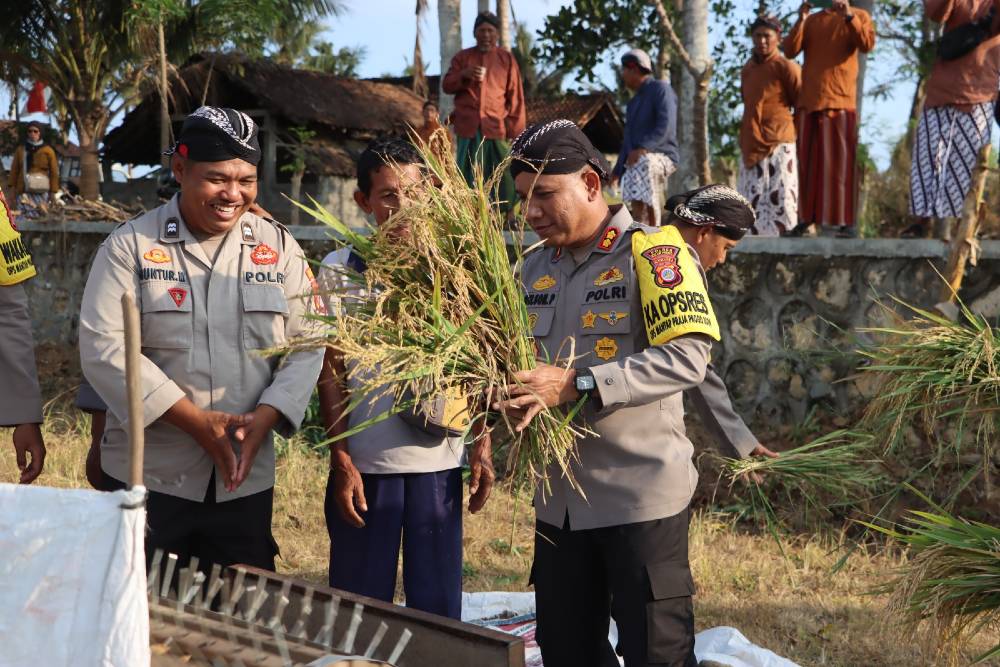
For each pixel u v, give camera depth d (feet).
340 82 61.77
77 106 54.39
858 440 12.68
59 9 52.49
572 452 8.19
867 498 13.29
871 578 14.96
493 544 16.87
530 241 19.17
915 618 9.28
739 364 20.44
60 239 31.22
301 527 17.69
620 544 8.51
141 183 60.80
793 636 13.17
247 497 9.13
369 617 6.42
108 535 4.75
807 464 11.45
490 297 7.71
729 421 10.39
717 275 20.68
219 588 6.78
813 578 15.15
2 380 10.85
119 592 4.71
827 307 19.31
